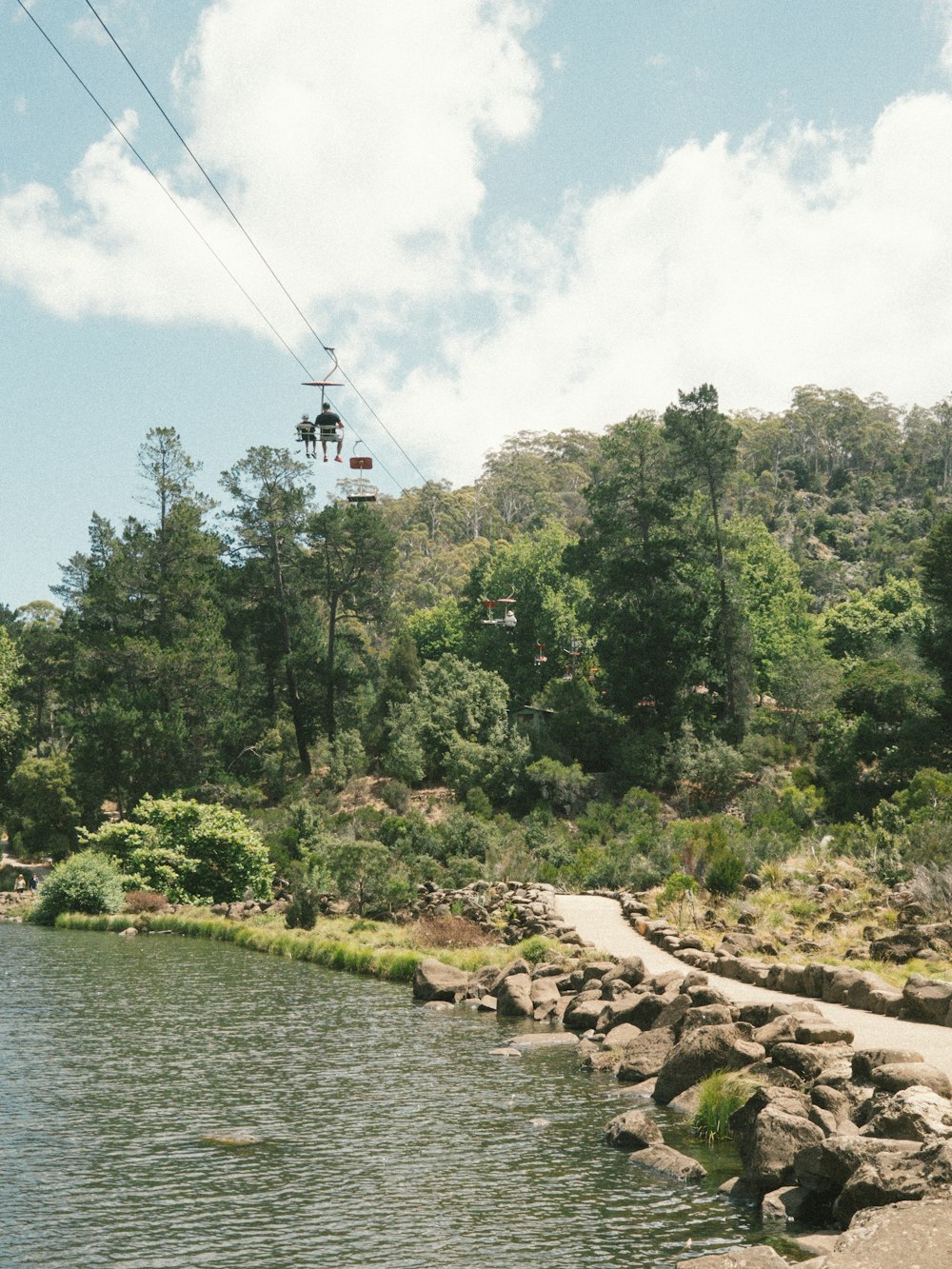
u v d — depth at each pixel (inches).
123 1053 701.3
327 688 3243.1
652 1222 394.6
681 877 1252.5
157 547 3125.0
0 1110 557.9
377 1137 508.1
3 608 4724.4
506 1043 732.7
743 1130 474.3
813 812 2272.4
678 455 3181.6
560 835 2113.7
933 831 1251.8
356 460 1213.7
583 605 3659.0
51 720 3897.6
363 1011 871.1
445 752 2957.7
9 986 1002.7
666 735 2847.0
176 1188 436.8
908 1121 387.9
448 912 1359.5
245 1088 604.7
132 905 1744.6
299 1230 390.9
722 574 3058.6
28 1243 379.6
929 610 3804.1
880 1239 303.6
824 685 3041.3
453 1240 379.9
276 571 3321.9
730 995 722.2
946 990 613.0
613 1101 571.8
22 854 2898.6
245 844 1862.7
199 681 2896.2
